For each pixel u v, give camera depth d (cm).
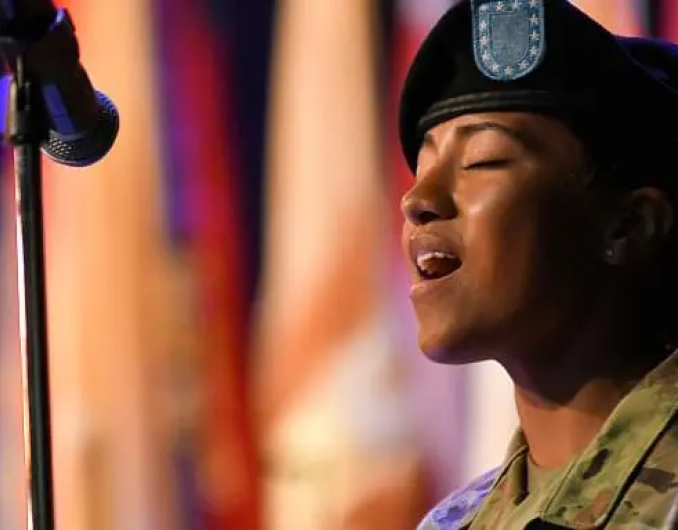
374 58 608
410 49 605
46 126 234
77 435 608
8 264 622
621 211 260
